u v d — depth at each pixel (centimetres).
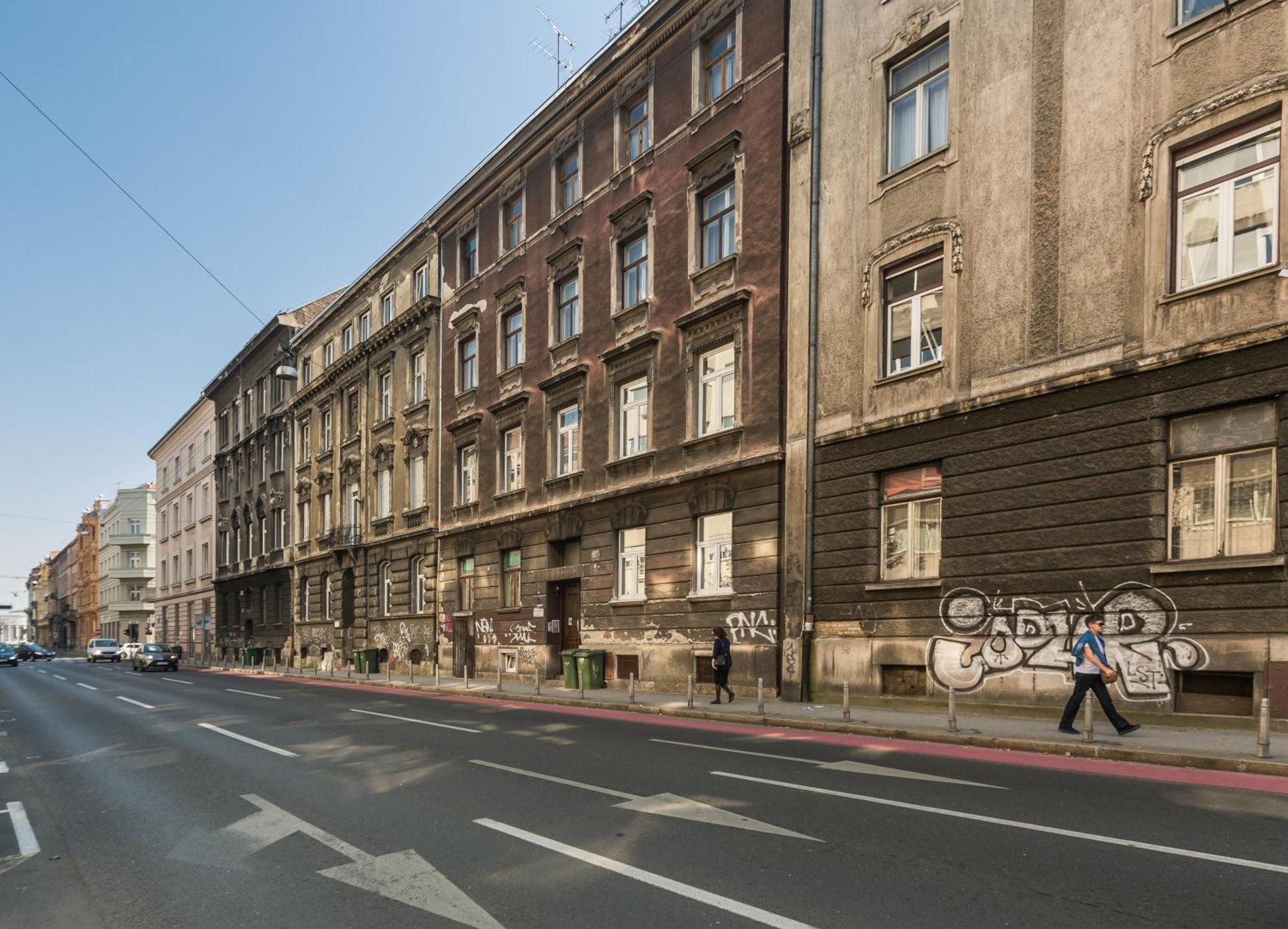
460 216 3122
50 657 7600
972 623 1383
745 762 986
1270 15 1120
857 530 1593
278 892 550
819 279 1727
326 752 1127
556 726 1388
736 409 1870
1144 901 486
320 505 4206
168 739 1312
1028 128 1378
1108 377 1238
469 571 2930
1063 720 1116
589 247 2402
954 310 1462
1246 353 1102
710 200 2041
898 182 1583
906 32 1591
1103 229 1268
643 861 584
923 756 1022
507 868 579
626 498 2169
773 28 1872
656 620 2041
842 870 555
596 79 2395
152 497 9225
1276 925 447
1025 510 1330
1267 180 1117
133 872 606
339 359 3959
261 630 4781
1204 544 1150
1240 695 1093
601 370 2312
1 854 666
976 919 463
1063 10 1346
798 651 1661
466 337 3044
